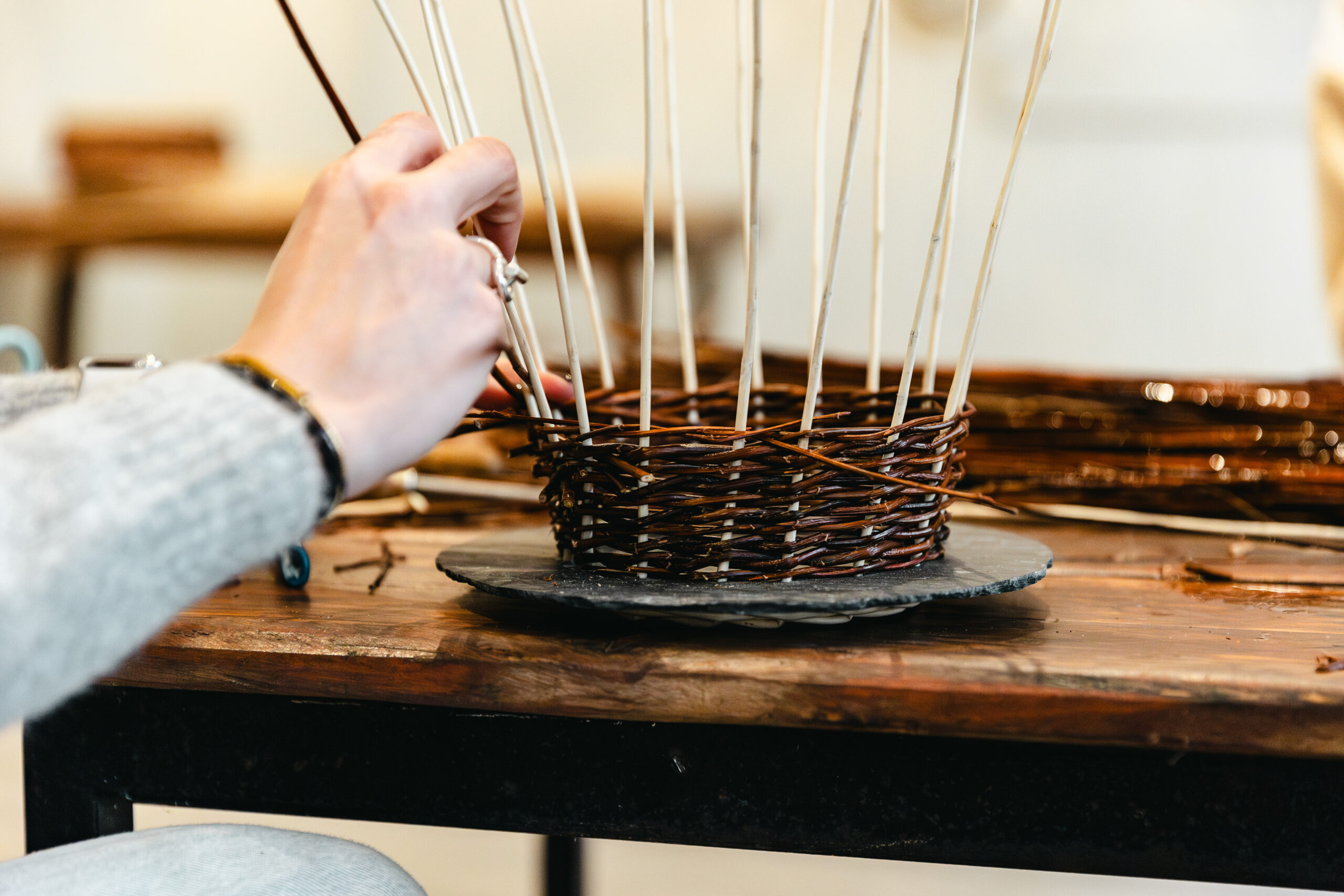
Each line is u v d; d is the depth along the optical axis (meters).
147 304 3.48
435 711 0.48
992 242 0.49
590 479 0.48
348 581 0.62
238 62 3.30
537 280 2.86
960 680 0.42
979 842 0.45
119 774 0.51
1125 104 2.76
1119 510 0.88
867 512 0.48
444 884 1.31
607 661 0.45
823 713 0.43
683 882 1.31
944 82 2.83
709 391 0.66
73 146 3.04
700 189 3.02
